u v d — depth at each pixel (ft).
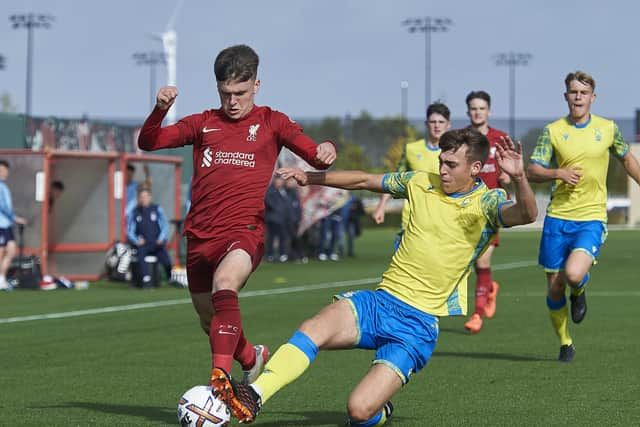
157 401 48.83
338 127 450.30
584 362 60.95
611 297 106.63
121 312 92.17
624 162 63.62
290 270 154.30
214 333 38.75
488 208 39.96
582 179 62.44
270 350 66.95
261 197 42.78
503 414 45.01
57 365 60.34
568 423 43.01
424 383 53.57
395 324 40.06
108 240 135.33
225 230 42.09
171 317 87.76
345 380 54.90
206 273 43.14
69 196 134.41
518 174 37.45
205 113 43.52
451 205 40.57
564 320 61.77
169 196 143.23
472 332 75.72
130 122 368.68
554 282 62.03
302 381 54.54
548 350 66.64
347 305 40.01
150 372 57.72
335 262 176.96
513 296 108.27
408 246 41.01
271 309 94.68
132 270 123.75
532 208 38.29
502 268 155.22
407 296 40.45
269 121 42.98
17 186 127.75
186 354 65.00
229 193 42.24
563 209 62.80
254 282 129.59
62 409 46.55
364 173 43.11
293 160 179.93
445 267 40.40
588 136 62.59
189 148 179.52
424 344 40.27
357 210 196.24
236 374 57.47
